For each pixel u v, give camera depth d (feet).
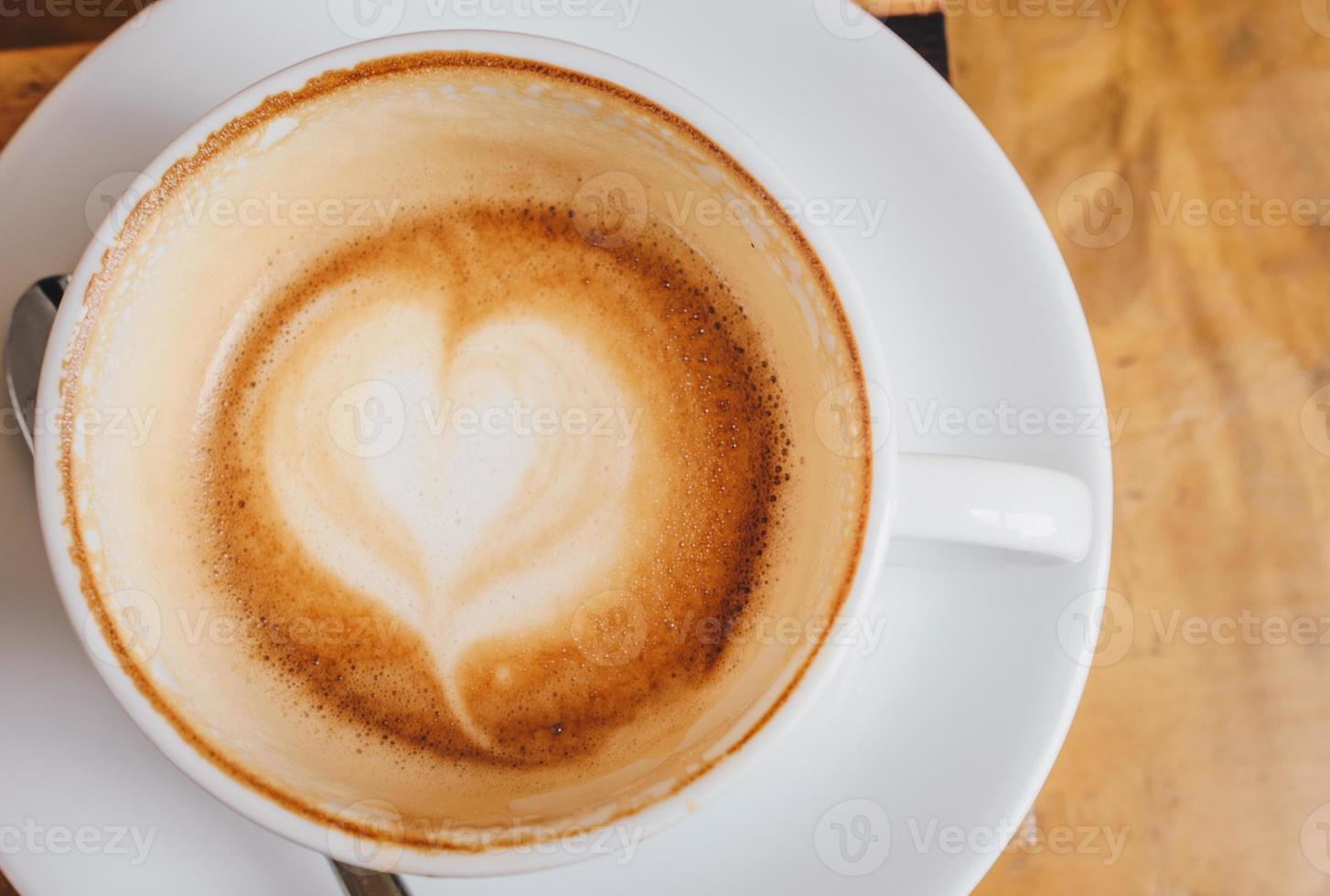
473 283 1.18
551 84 1.10
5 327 1.14
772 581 1.15
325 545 1.16
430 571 1.17
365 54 1.10
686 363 1.18
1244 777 1.24
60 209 1.15
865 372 1.08
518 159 1.17
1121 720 1.25
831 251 1.09
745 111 1.16
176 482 1.15
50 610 1.13
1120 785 1.25
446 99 1.12
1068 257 1.28
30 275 1.15
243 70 1.16
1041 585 1.14
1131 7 1.29
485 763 1.14
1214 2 1.29
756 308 1.16
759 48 1.16
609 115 1.11
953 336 1.15
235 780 1.05
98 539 1.07
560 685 1.16
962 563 1.13
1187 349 1.27
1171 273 1.28
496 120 1.14
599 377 1.18
